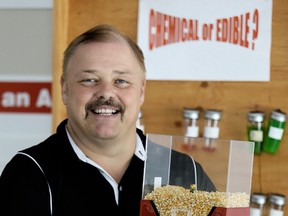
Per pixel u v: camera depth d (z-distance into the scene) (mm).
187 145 1737
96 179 1780
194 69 3141
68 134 1850
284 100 3074
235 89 3121
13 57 3244
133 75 1813
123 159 1863
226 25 3105
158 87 3197
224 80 3123
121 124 1794
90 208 1756
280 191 3090
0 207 1717
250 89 3107
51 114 3223
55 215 1729
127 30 3211
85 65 1772
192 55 3141
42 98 3232
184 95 3170
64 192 1747
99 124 1771
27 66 3234
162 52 3162
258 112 3021
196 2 3127
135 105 1823
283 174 3082
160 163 1739
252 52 3088
